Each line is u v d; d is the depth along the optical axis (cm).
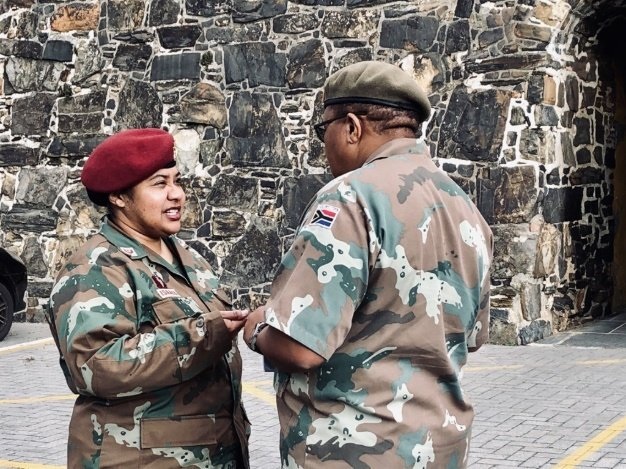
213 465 266
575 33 960
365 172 231
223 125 1077
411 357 229
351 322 223
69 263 268
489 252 252
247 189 1066
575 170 991
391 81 242
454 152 943
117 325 256
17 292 1033
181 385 262
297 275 221
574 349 889
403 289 226
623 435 595
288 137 1046
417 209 230
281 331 216
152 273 273
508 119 920
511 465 536
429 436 228
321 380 227
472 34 939
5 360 912
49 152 1164
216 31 1078
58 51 1159
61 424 658
